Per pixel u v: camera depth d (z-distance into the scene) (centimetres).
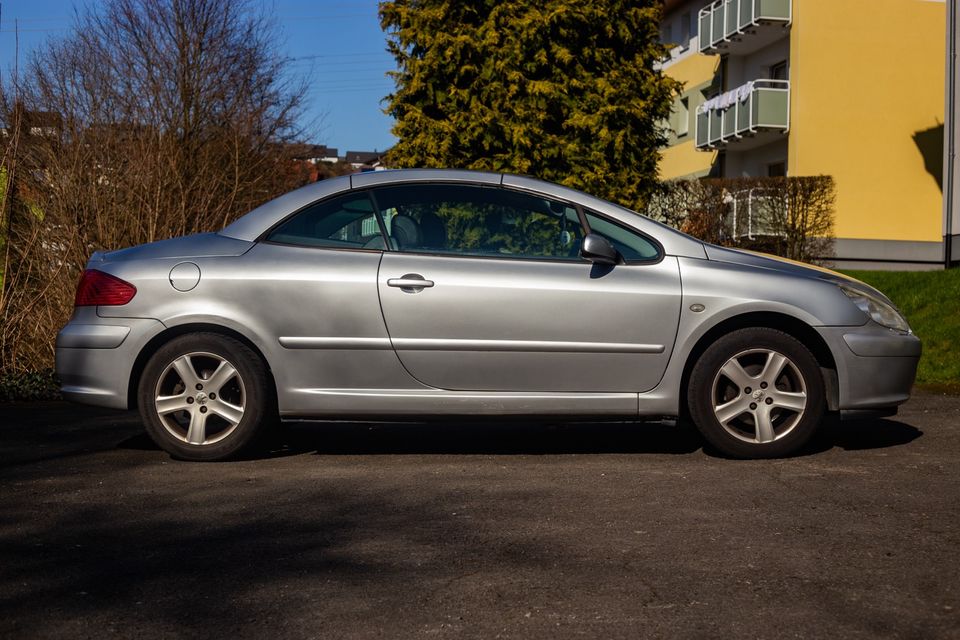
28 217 1027
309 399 584
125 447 646
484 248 592
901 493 496
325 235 598
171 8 2162
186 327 593
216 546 416
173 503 492
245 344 592
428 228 596
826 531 427
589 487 516
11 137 1016
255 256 592
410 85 1678
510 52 1650
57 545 419
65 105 1111
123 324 588
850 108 2641
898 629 315
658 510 466
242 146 1515
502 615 331
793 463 574
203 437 591
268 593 355
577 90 1689
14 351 991
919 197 2680
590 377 583
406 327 580
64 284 1009
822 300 587
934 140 2683
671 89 1770
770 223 2250
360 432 699
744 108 2742
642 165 1745
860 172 2648
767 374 584
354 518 459
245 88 2206
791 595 347
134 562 394
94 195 1041
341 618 330
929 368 1093
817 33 2623
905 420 737
